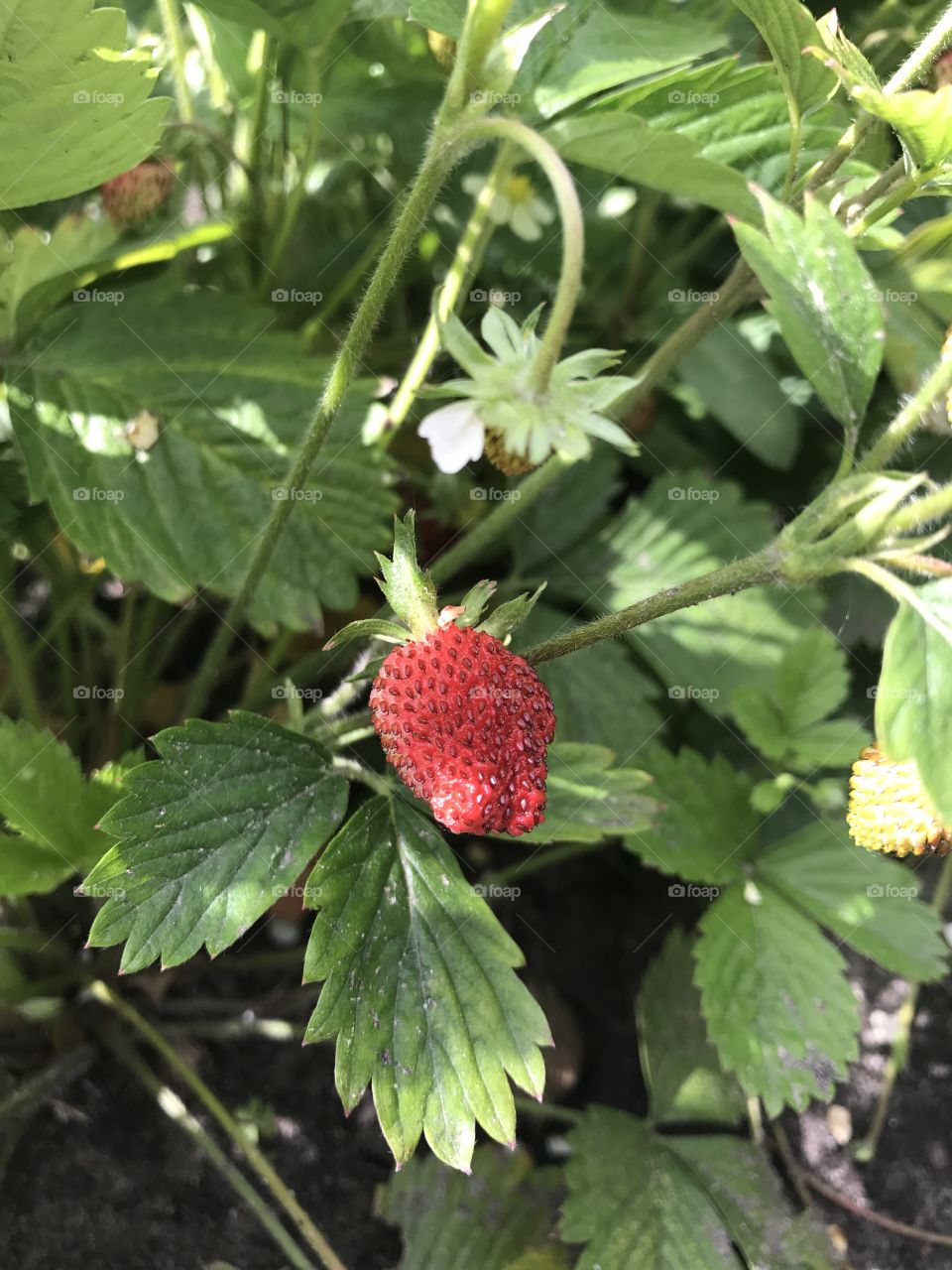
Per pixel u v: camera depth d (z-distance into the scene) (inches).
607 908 5.9
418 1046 3.4
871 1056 5.6
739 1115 5.0
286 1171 4.9
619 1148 4.8
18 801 3.9
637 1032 5.6
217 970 5.3
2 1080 4.9
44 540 4.9
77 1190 4.7
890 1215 5.2
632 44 4.1
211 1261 4.6
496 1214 4.7
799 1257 4.7
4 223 4.6
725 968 4.6
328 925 3.4
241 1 4.4
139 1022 4.9
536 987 5.6
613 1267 4.5
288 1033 5.2
